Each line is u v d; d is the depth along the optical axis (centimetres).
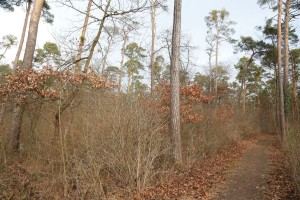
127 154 683
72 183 594
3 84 809
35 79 777
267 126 3228
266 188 698
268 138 2402
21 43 1745
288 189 662
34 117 886
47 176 638
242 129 2186
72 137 670
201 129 1283
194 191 680
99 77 866
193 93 1242
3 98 809
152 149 719
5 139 829
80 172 593
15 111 878
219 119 1600
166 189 683
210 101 1509
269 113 3391
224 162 1105
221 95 2486
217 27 3059
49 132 842
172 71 913
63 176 593
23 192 594
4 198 568
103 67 1032
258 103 3753
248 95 4375
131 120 715
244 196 643
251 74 3644
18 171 663
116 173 668
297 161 664
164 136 854
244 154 1380
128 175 662
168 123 913
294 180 648
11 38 2631
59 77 803
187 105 1241
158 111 916
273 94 3750
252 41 2677
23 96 796
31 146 832
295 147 707
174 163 868
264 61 2728
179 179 776
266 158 1249
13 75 800
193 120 1180
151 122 755
